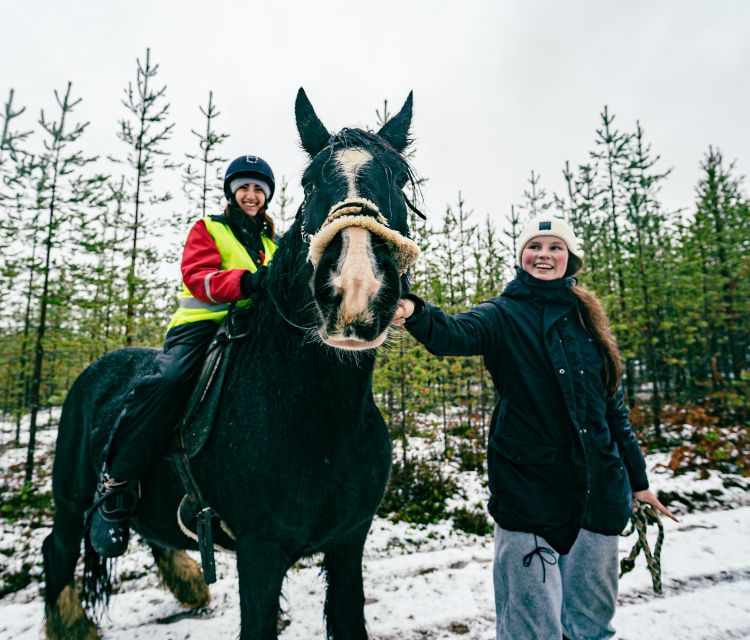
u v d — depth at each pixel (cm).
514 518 158
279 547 148
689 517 456
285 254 154
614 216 970
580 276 952
